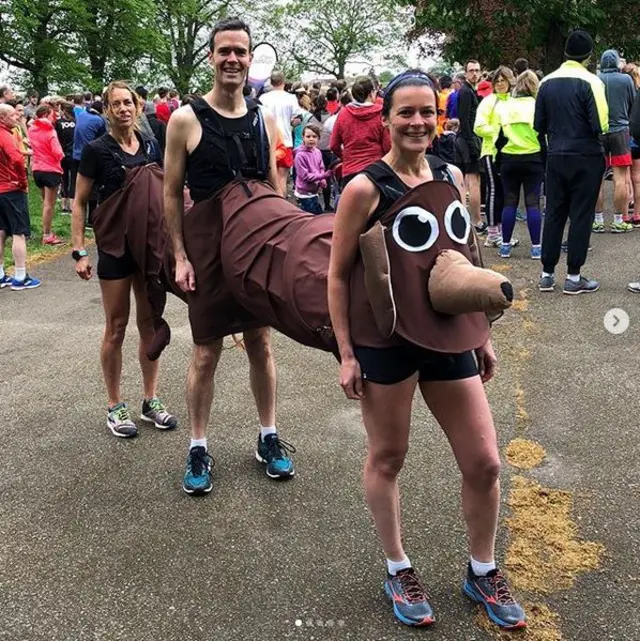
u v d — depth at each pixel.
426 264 2.15
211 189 2.99
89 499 3.30
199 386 3.24
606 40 14.95
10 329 5.92
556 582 2.64
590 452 3.54
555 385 4.31
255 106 3.07
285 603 2.58
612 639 2.37
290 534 2.99
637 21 14.81
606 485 3.25
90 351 5.32
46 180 9.02
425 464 3.48
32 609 2.58
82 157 3.69
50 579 2.75
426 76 2.15
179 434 3.94
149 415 4.05
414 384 2.29
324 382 4.57
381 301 2.10
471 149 8.21
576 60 5.59
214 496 3.29
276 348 5.22
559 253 5.95
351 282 2.23
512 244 7.66
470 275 2.04
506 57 15.02
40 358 5.21
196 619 2.52
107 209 3.62
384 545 2.51
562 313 5.53
